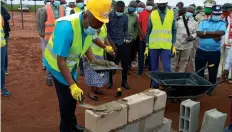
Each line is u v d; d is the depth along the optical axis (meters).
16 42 13.30
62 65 2.89
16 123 4.43
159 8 5.85
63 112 3.44
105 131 2.97
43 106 5.18
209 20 5.86
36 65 8.71
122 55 6.20
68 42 2.86
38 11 6.94
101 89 6.30
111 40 5.96
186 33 7.19
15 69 8.07
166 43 5.89
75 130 3.98
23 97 5.66
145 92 3.60
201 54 5.96
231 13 6.83
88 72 5.44
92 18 2.81
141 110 3.33
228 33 6.93
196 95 4.68
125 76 6.45
